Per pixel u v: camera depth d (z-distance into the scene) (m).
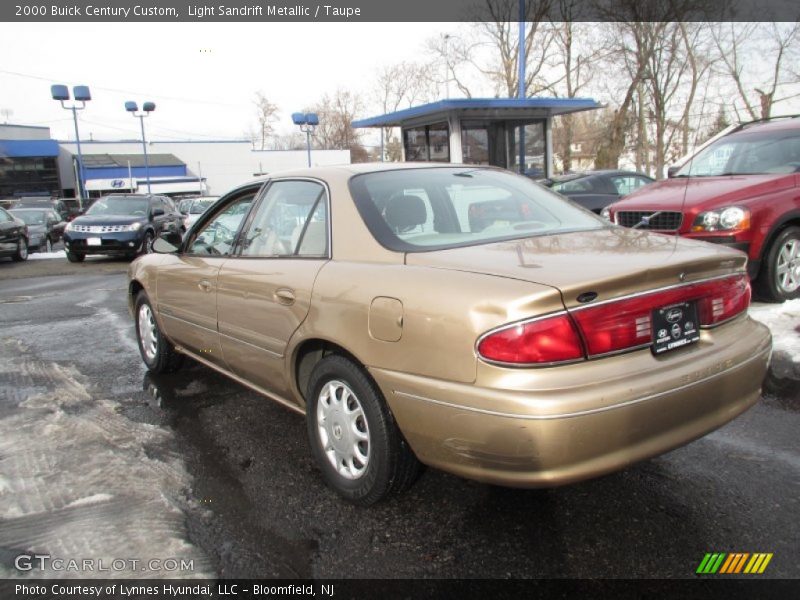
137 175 55.88
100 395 4.72
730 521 2.78
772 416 3.90
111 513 2.96
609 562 2.52
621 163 36.12
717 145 7.77
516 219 3.41
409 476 2.85
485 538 2.71
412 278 2.64
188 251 4.54
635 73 27.92
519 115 12.85
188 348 4.66
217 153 62.84
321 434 3.16
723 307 2.79
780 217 6.20
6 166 55.44
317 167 3.67
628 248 2.83
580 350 2.31
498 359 2.28
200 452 3.66
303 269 3.21
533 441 2.22
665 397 2.39
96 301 9.20
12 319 7.84
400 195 3.28
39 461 3.54
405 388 2.56
